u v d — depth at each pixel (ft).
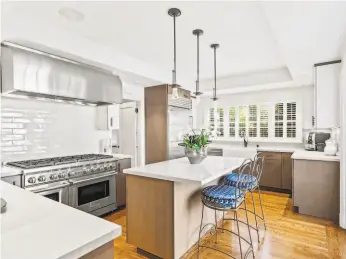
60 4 6.57
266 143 17.04
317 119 10.50
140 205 7.25
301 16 6.05
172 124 14.11
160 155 14.07
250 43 9.59
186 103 15.56
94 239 2.59
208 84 16.58
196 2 6.48
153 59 11.73
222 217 9.80
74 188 9.11
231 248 7.66
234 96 18.30
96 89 10.11
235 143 18.26
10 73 7.48
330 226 9.31
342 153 9.07
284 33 7.16
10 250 2.31
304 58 9.74
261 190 15.19
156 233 6.91
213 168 7.61
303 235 8.54
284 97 16.24
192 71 14.11
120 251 7.53
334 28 6.78
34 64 7.98
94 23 7.80
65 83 8.91
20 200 4.05
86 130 12.27
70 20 7.59
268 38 9.06
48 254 2.25
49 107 10.55
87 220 3.14
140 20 7.57
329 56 9.48
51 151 10.62
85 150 12.19
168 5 6.64
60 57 8.90
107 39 9.16
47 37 7.80
